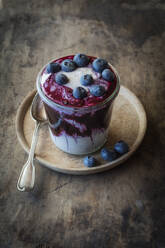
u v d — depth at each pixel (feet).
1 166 1.41
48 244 1.21
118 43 1.92
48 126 1.51
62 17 2.08
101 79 1.26
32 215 1.27
